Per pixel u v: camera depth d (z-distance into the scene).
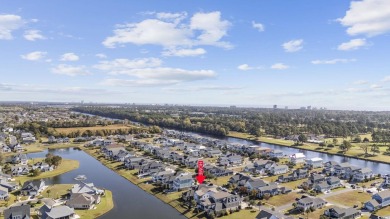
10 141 192.62
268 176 126.50
